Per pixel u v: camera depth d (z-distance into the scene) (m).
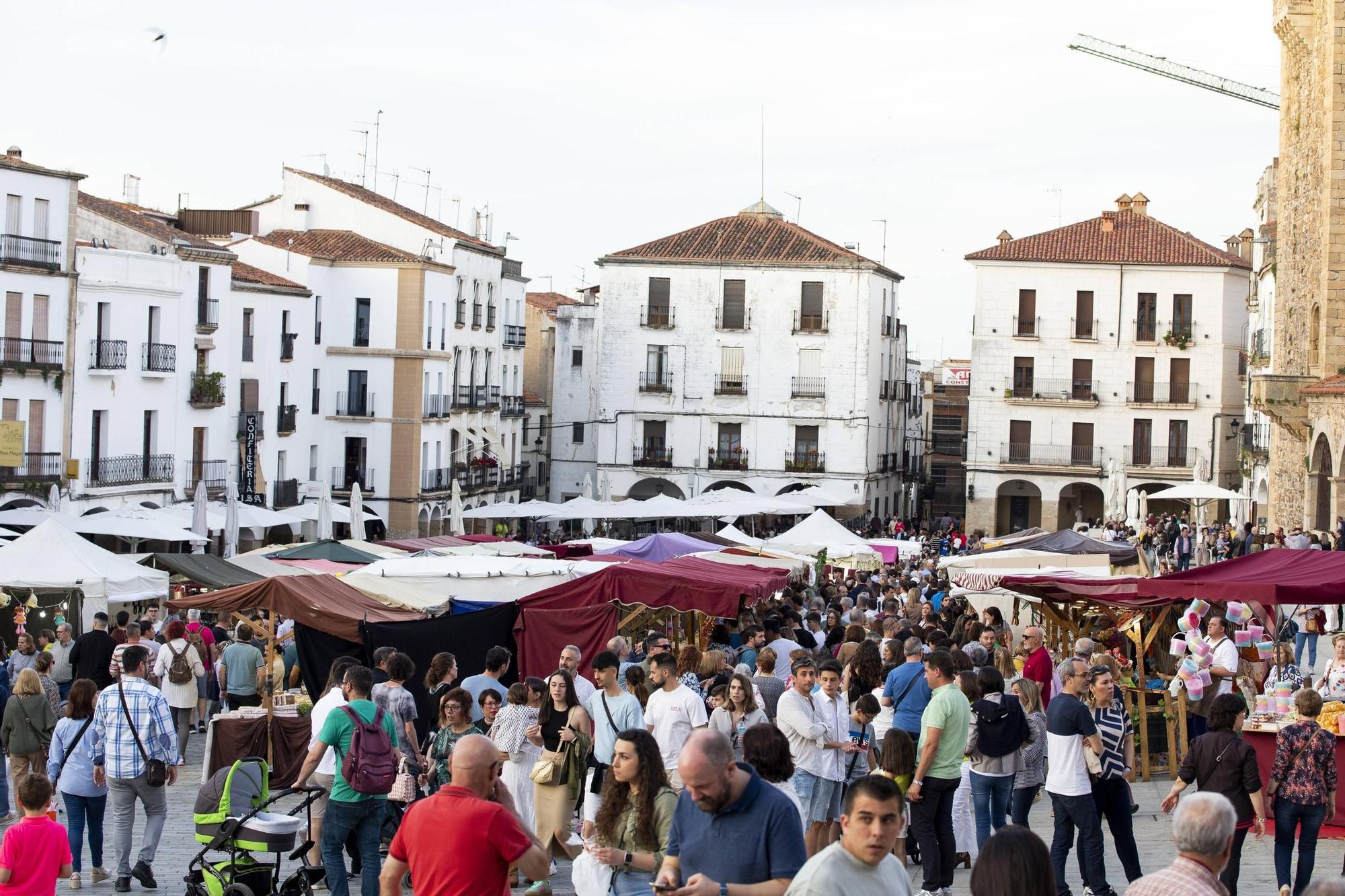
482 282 89.31
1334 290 47.19
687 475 86.62
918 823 14.46
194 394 64.25
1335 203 47.22
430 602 24.75
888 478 91.88
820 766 14.55
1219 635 19.95
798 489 85.94
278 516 52.22
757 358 86.00
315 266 77.25
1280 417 48.91
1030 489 86.94
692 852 9.19
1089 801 14.31
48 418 55.53
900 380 94.56
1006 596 30.84
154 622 28.48
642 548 32.41
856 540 43.38
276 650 25.59
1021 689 15.88
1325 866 16.31
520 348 97.12
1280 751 14.32
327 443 78.81
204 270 65.31
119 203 79.06
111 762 15.94
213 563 30.67
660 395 86.62
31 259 54.56
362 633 21.86
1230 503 83.81
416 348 78.94
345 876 14.20
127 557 35.22
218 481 66.38
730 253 86.12
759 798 9.14
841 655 19.27
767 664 17.25
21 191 54.25
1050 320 85.19
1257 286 77.31
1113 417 84.88
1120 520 60.50
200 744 25.78
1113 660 21.48
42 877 12.10
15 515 41.75
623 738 10.78
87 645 23.55
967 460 86.19
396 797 14.40
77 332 56.78
